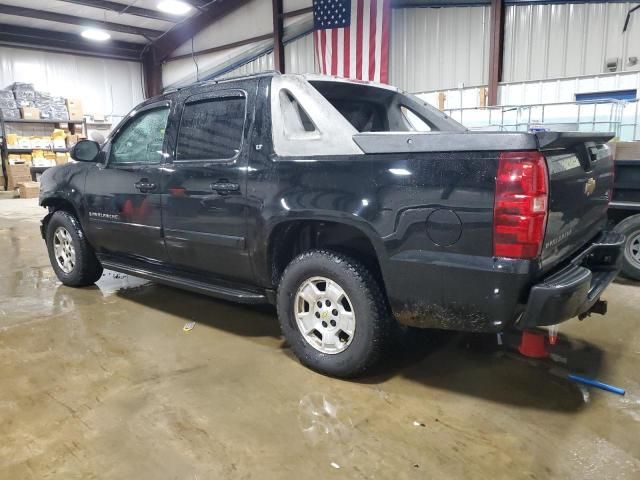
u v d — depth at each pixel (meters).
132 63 16.95
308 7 11.84
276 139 2.58
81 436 1.99
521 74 8.65
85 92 15.95
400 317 2.25
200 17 14.50
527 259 1.87
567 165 2.10
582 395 2.32
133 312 3.54
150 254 3.40
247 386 2.41
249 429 2.04
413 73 9.98
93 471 1.78
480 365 2.65
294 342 2.60
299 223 2.58
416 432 2.02
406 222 2.11
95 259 4.09
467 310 2.04
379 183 2.17
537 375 2.53
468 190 1.94
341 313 2.42
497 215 1.88
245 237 2.70
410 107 3.72
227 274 2.94
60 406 2.22
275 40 12.51
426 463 1.82
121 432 2.02
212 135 2.89
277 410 2.18
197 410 2.19
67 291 4.11
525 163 1.83
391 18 10.04
